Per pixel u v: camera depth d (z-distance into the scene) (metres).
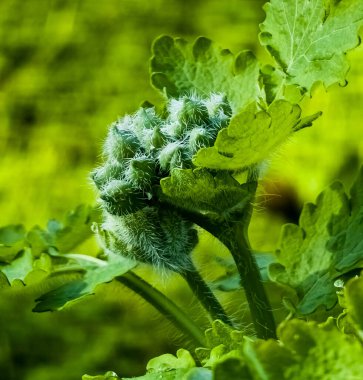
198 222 0.18
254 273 0.18
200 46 0.21
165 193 0.17
